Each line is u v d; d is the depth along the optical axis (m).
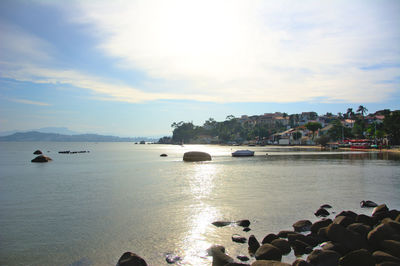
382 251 10.49
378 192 23.25
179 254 11.21
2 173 39.06
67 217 16.17
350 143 123.81
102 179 32.31
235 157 74.69
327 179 30.95
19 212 17.28
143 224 14.84
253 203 19.38
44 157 61.22
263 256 10.55
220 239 12.72
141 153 108.56
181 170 42.38
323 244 11.53
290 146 161.38
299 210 17.48
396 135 105.56
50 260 10.71
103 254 11.23
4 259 10.78
